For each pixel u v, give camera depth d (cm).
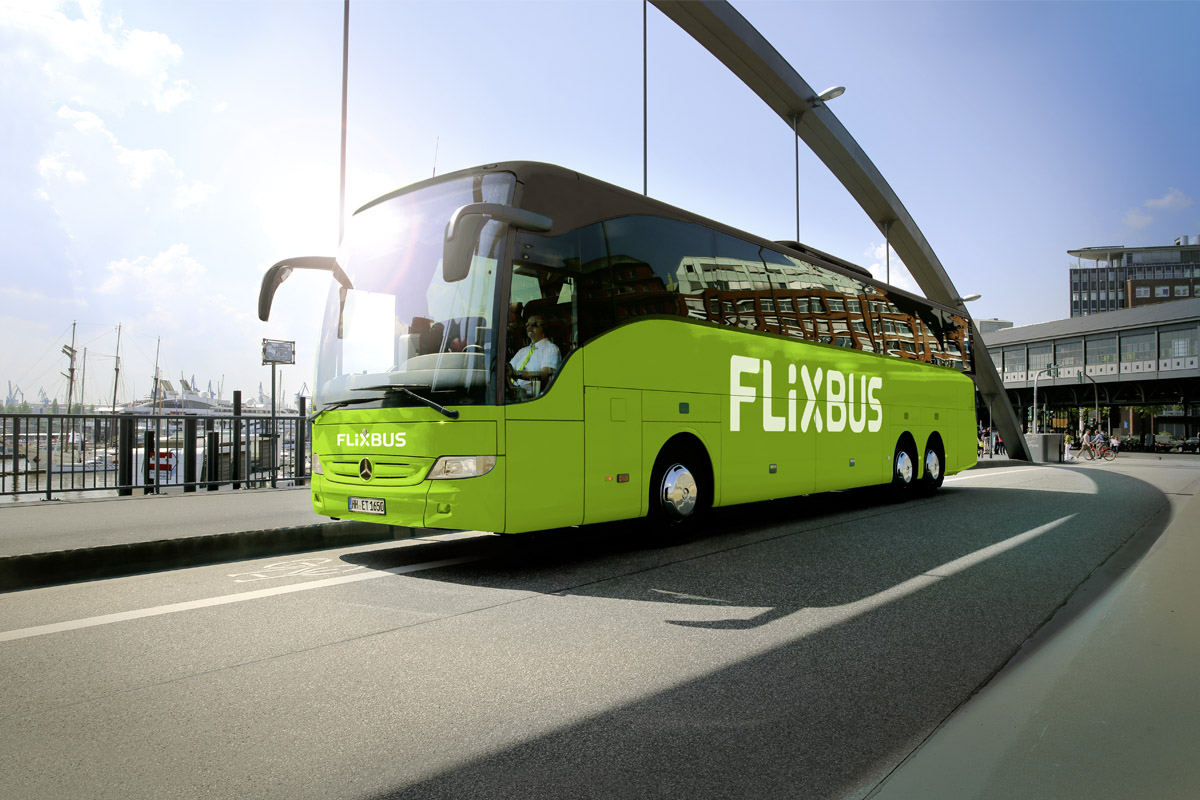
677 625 434
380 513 570
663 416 689
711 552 681
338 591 516
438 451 538
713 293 777
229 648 383
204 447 1149
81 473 1024
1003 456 3838
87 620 435
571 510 590
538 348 575
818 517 960
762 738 279
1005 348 7200
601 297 636
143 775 244
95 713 297
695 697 321
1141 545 727
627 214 680
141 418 1080
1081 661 358
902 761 258
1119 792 230
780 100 2341
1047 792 231
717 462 759
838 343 1007
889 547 711
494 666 359
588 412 610
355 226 666
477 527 534
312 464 633
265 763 254
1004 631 425
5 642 392
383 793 233
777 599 499
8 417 966
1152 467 2603
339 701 312
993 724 290
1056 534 799
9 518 784
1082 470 2303
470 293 561
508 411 546
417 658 370
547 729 285
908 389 1185
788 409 886
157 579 552
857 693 328
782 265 915
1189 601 472
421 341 573
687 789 238
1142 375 6097
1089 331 6438
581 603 485
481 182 597
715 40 2066
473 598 497
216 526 718
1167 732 275
